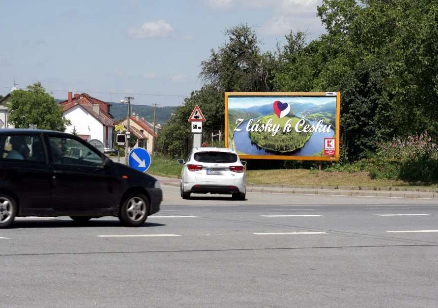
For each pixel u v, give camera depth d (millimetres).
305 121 38656
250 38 62969
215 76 63000
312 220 16391
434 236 13812
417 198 27953
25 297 7523
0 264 9352
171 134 65500
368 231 14383
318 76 60688
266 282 8773
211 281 8719
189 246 11523
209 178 23344
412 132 36781
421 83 31078
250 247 11641
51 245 11078
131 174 13859
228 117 39250
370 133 39625
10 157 12688
